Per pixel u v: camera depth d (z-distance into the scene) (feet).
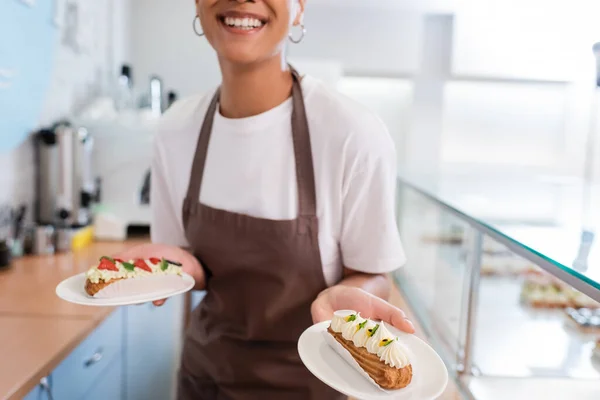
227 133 3.43
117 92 8.94
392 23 11.96
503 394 3.55
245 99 3.30
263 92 3.27
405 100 13.09
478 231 4.09
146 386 5.89
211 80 10.03
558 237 3.31
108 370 5.07
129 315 5.55
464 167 13.15
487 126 13.26
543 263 2.79
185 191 3.73
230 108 3.41
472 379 3.82
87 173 6.98
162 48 9.98
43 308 4.64
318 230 3.35
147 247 3.59
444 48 12.30
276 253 3.37
